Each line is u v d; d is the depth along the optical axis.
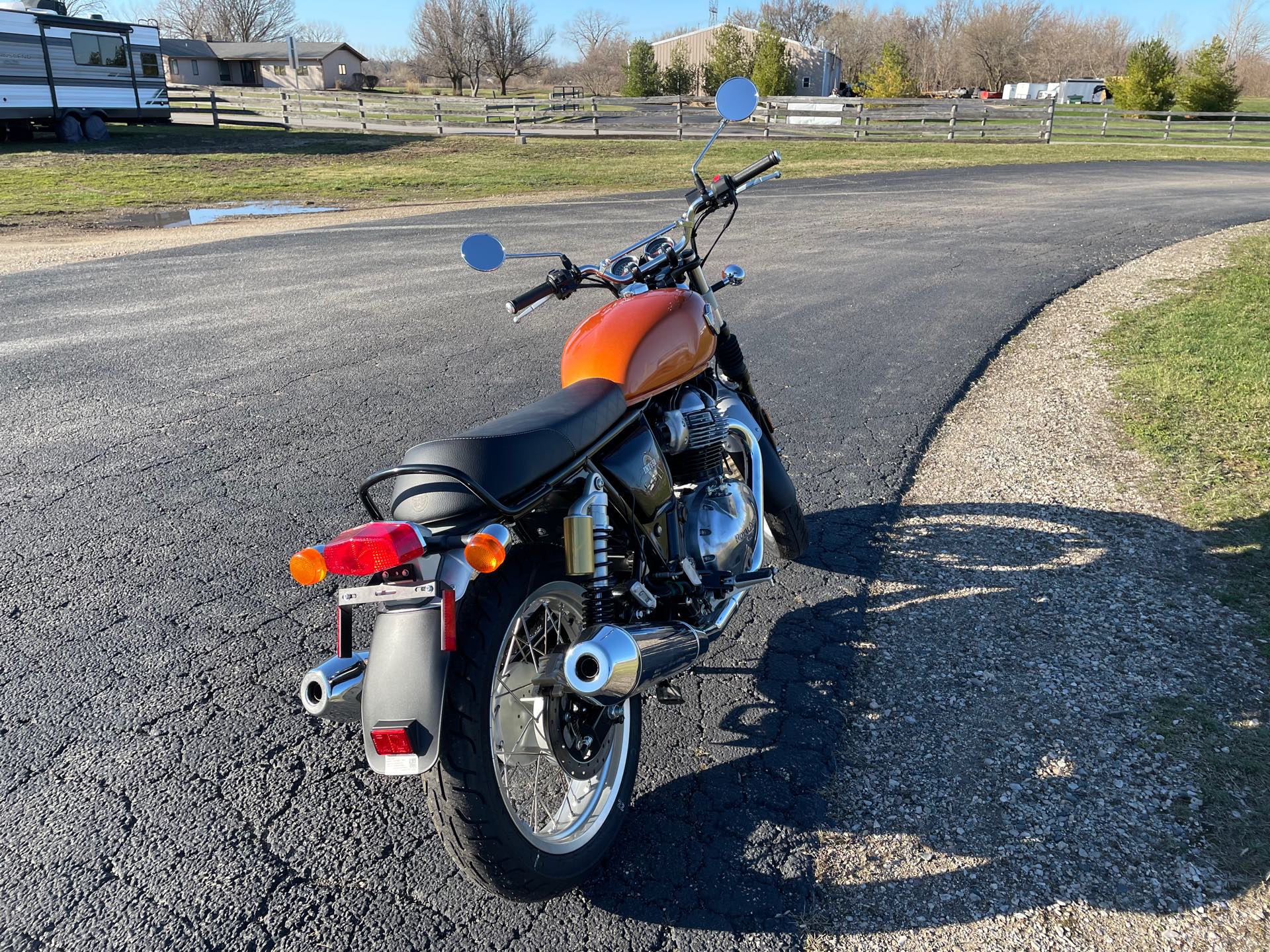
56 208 17.41
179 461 5.54
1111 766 2.94
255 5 95.88
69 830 2.82
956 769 2.98
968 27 95.62
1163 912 2.43
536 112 40.09
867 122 34.78
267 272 11.39
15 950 2.42
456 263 11.80
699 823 2.81
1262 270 10.24
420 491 2.30
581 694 2.33
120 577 4.25
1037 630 3.71
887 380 6.98
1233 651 3.48
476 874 2.26
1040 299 9.42
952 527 4.65
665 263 3.60
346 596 2.23
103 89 28.53
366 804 2.94
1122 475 5.10
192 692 3.46
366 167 23.88
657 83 61.25
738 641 3.73
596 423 2.66
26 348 7.95
